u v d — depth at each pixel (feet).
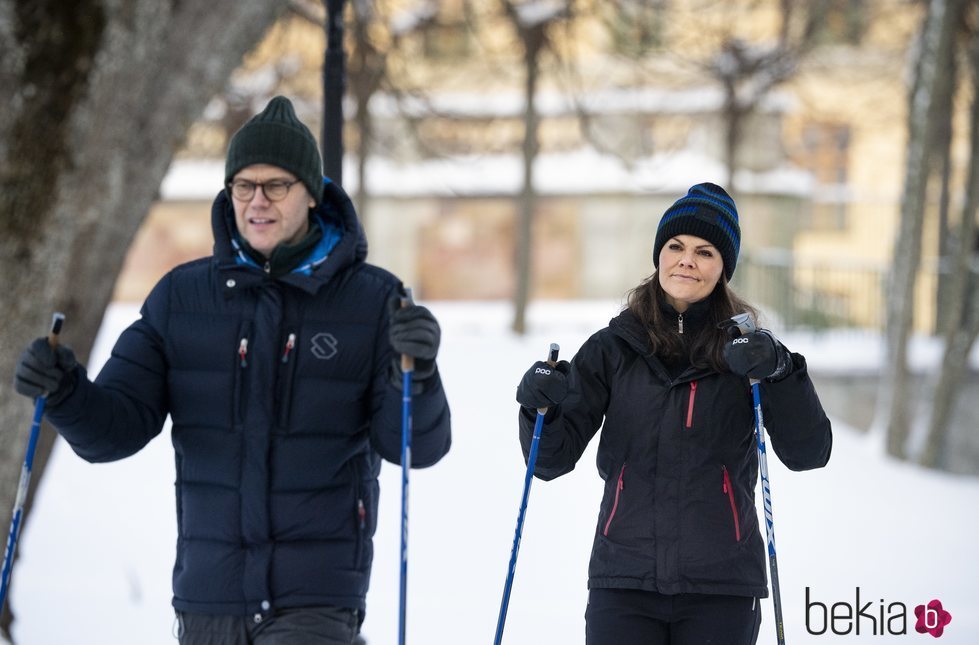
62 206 57.98
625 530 37.09
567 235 262.47
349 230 36.73
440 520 91.61
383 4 166.50
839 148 268.82
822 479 110.63
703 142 249.75
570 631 67.56
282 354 35.63
